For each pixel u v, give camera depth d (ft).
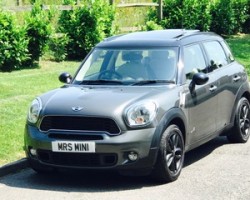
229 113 29.30
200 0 72.43
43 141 23.25
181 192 22.59
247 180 24.08
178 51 26.53
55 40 54.90
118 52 27.07
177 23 70.23
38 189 23.53
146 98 23.59
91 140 22.65
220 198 21.77
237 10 80.89
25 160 26.71
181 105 24.68
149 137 22.89
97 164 22.85
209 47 29.04
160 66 26.00
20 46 49.01
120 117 22.70
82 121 22.94
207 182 23.86
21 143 29.07
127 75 25.90
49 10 53.26
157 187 23.31
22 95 39.22
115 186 23.65
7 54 48.39
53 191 23.22
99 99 23.57
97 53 27.58
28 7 52.01
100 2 57.67
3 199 22.33
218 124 28.09
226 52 30.60
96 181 24.45
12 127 31.42
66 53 56.29
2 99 37.65
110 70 26.40
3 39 48.24
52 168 23.56
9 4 63.31
